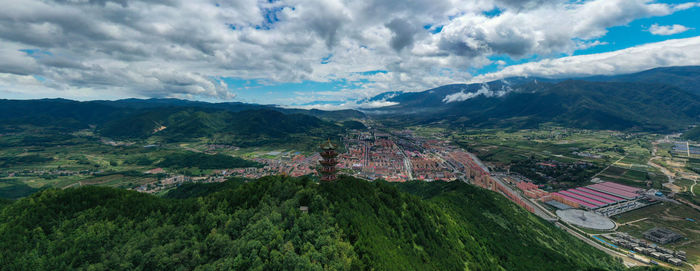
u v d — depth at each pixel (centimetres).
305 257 8631
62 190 13275
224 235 10819
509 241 16375
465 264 12625
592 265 16200
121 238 11531
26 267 10000
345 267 8669
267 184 14125
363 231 10562
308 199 12106
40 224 11525
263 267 8856
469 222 17412
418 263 10744
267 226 10481
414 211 14100
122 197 13638
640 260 18188
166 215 12862
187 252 10531
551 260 15050
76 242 10869
